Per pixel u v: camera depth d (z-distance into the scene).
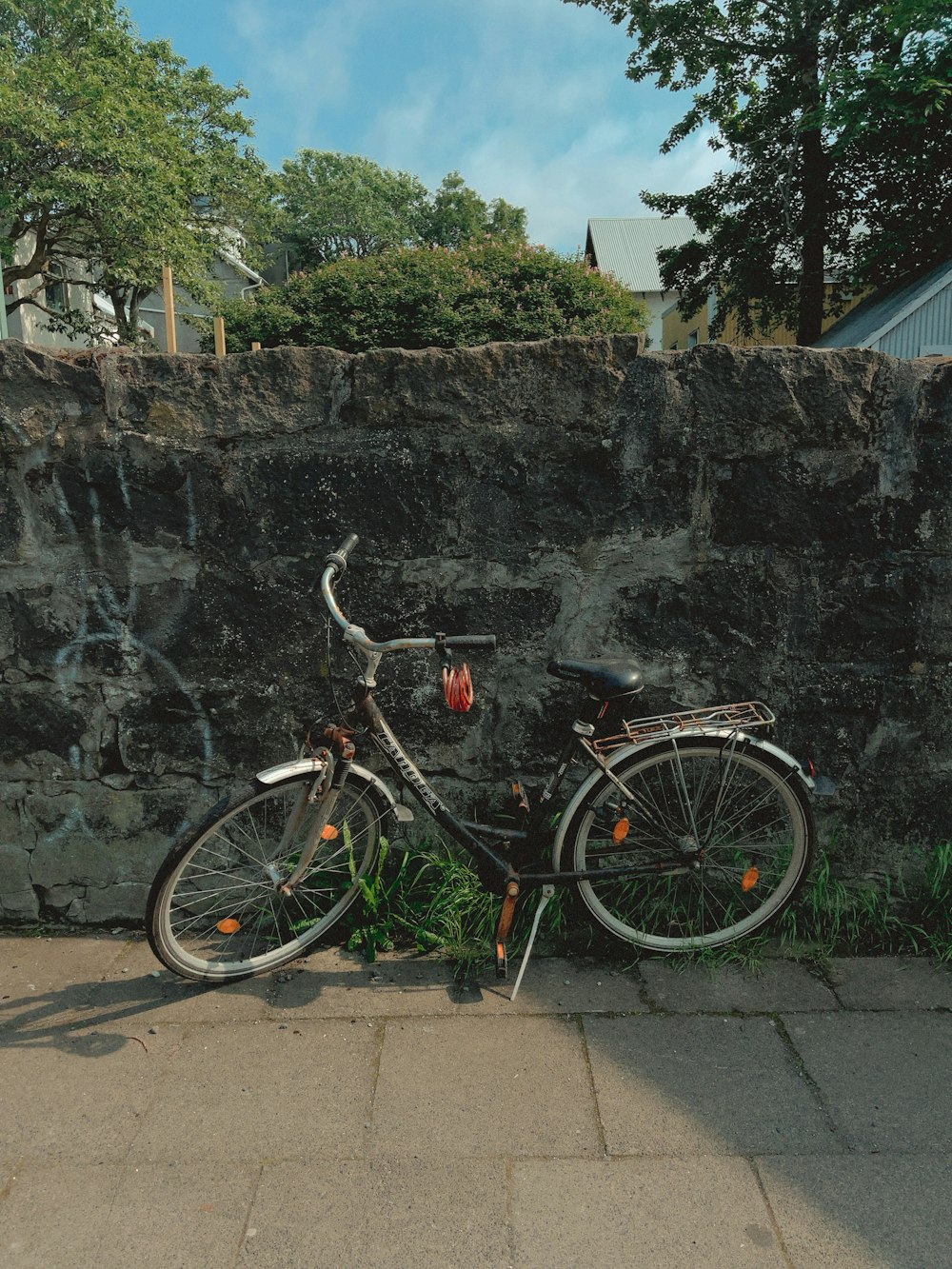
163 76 25.00
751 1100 2.01
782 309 24.22
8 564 2.60
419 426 2.57
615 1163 1.82
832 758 2.70
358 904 2.70
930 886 2.73
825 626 2.64
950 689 2.65
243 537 2.62
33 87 18.34
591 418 2.56
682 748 2.51
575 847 2.55
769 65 21.56
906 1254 1.61
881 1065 2.13
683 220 49.75
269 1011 2.36
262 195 28.47
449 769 2.76
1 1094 2.04
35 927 2.78
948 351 17.20
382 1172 1.80
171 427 2.56
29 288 23.09
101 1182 1.79
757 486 2.58
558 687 2.72
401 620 2.68
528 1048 2.20
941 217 20.70
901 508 2.58
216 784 2.73
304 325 16.19
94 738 2.70
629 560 2.64
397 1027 2.28
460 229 55.31
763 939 2.65
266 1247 1.63
